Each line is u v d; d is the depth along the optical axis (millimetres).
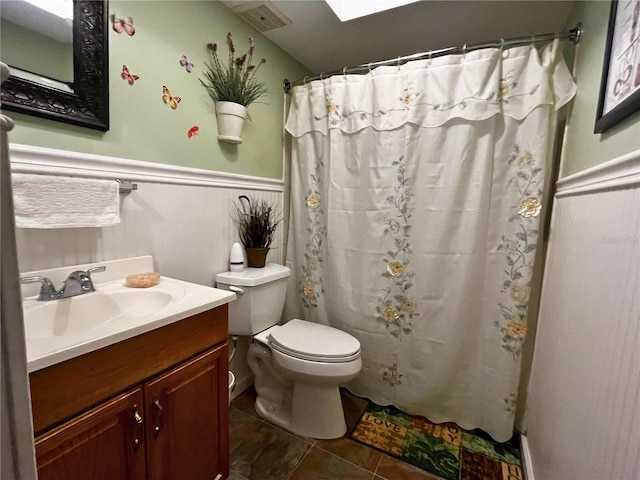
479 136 1362
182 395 911
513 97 1319
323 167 1766
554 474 963
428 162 1464
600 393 703
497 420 1445
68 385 648
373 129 1571
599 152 909
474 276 1426
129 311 1019
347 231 1691
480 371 1488
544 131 1268
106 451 734
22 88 834
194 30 1303
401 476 1263
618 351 634
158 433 846
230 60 1456
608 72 847
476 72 1323
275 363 1449
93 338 671
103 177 1032
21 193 806
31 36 851
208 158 1418
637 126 664
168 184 1253
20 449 359
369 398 1734
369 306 1663
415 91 1451
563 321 1035
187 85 1295
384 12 1434
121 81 1066
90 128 991
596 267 801
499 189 1384
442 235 1461
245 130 1608
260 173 1743
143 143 1150
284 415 1567
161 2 1172
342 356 1350
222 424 1075
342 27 1574
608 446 639
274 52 1760
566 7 1360
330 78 1657
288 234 1957
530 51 1289
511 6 1372
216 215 1486
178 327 881
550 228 1339
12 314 347
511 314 1389
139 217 1160
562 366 994
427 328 1542
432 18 1480
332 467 1298
